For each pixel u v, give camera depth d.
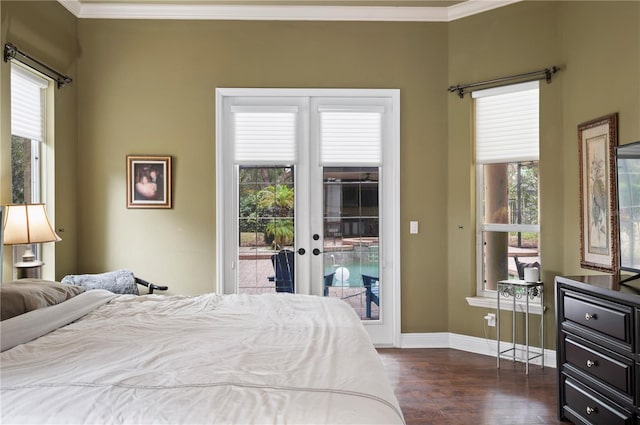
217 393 1.23
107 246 4.04
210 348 1.65
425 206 4.18
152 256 4.06
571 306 2.58
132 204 4.04
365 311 4.27
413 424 2.64
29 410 1.14
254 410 1.14
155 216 4.06
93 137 4.04
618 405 2.20
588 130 3.26
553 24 3.66
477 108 4.08
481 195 4.10
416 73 4.17
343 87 4.14
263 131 4.19
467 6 4.01
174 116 4.07
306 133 4.19
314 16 4.10
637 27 2.81
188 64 4.07
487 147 4.03
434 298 4.19
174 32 4.07
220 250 4.09
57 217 3.69
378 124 4.24
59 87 3.71
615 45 3.01
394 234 4.19
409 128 4.17
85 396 1.20
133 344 1.70
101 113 4.04
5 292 2.04
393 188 4.21
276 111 4.15
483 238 4.09
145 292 4.05
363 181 4.26
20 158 3.36
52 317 1.99
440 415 2.76
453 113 4.14
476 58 4.02
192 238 4.07
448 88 4.15
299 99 4.19
